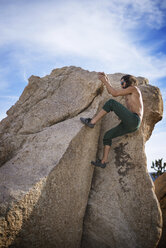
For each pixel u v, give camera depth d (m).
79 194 3.12
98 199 3.29
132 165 3.31
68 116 3.69
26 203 2.35
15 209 2.26
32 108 3.89
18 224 2.29
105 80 3.14
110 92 3.06
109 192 3.28
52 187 2.67
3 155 3.23
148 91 3.89
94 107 3.63
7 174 2.65
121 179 3.29
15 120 3.84
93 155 3.45
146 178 3.17
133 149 3.40
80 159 3.15
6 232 2.20
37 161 2.84
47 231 2.62
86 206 3.30
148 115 3.70
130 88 3.04
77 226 3.08
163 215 4.64
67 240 2.90
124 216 3.09
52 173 2.67
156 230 2.91
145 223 2.97
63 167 2.84
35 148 3.06
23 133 3.60
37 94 4.10
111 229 3.09
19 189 2.39
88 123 3.21
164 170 7.61
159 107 3.86
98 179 3.44
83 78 4.00
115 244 3.03
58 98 3.92
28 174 2.64
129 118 2.90
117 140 3.56
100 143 3.66
